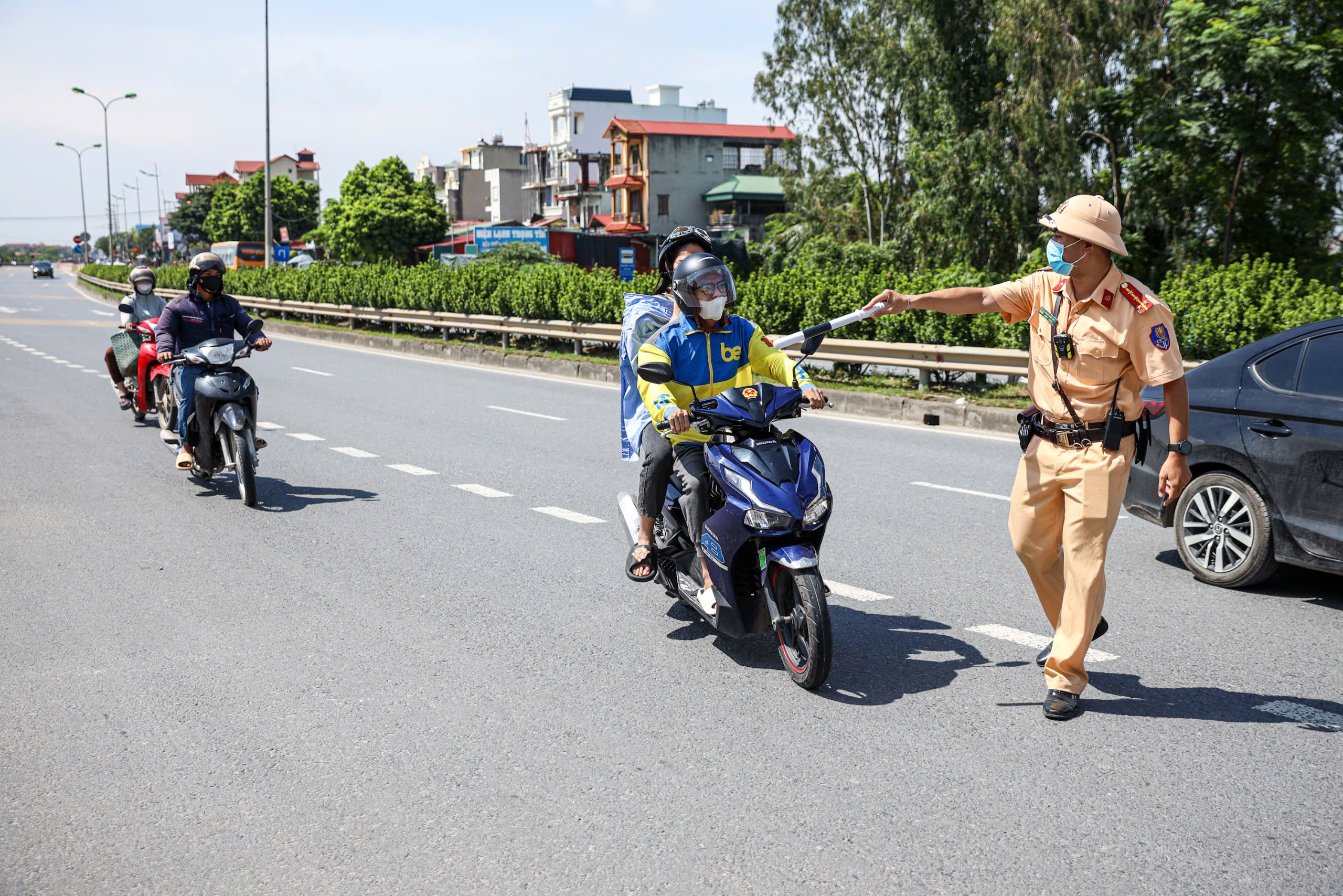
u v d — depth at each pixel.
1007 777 3.82
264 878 3.20
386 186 76.88
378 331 28.70
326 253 85.25
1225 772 3.84
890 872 3.19
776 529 4.52
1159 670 4.89
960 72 36.72
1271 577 6.35
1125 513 8.12
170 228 124.62
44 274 103.94
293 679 4.84
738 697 4.62
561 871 3.22
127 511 8.31
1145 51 29.55
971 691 4.66
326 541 7.39
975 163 34.03
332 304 31.16
